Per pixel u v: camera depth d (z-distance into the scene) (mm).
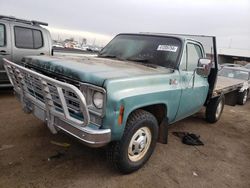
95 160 3830
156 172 3746
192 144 5008
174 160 4234
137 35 4922
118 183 3332
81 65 3340
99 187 3197
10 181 3102
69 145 4219
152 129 3633
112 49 4965
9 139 4246
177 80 4023
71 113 3107
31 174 3297
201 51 4887
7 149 3891
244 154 4949
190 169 4004
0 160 3553
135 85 3162
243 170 4227
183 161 4250
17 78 3699
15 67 3584
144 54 4438
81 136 2834
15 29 7031
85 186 3180
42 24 7945
